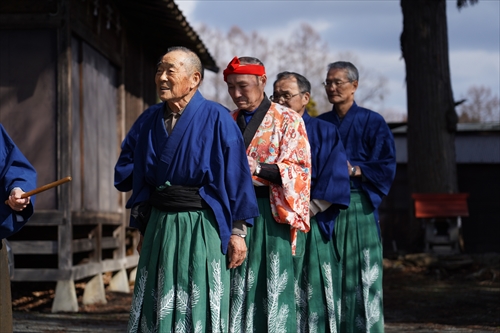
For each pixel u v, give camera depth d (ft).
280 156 13.66
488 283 38.11
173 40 39.24
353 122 17.12
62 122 26.61
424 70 47.26
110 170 33.45
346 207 15.39
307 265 15.12
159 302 11.41
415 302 31.09
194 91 11.80
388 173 16.67
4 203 12.17
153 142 11.78
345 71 17.04
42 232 29.48
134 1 32.01
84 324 22.63
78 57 28.58
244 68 13.64
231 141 11.69
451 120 46.88
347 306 16.25
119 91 34.71
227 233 11.66
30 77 26.81
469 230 57.88
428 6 47.52
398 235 58.75
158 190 11.66
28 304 28.09
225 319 11.73
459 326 23.77
